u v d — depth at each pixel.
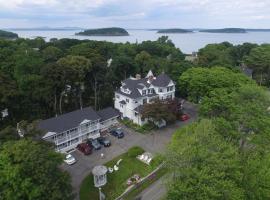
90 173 39.53
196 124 41.19
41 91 50.66
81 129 47.97
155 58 88.81
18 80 53.91
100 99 64.75
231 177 24.39
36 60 61.81
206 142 27.39
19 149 26.28
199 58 88.00
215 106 47.28
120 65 72.56
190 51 197.75
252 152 33.03
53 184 26.05
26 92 50.72
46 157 27.22
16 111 49.81
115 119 56.09
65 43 115.75
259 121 36.41
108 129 53.78
